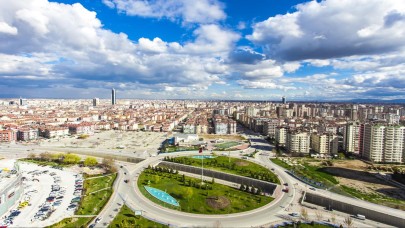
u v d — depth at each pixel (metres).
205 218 197.12
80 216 196.88
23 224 187.38
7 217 197.38
